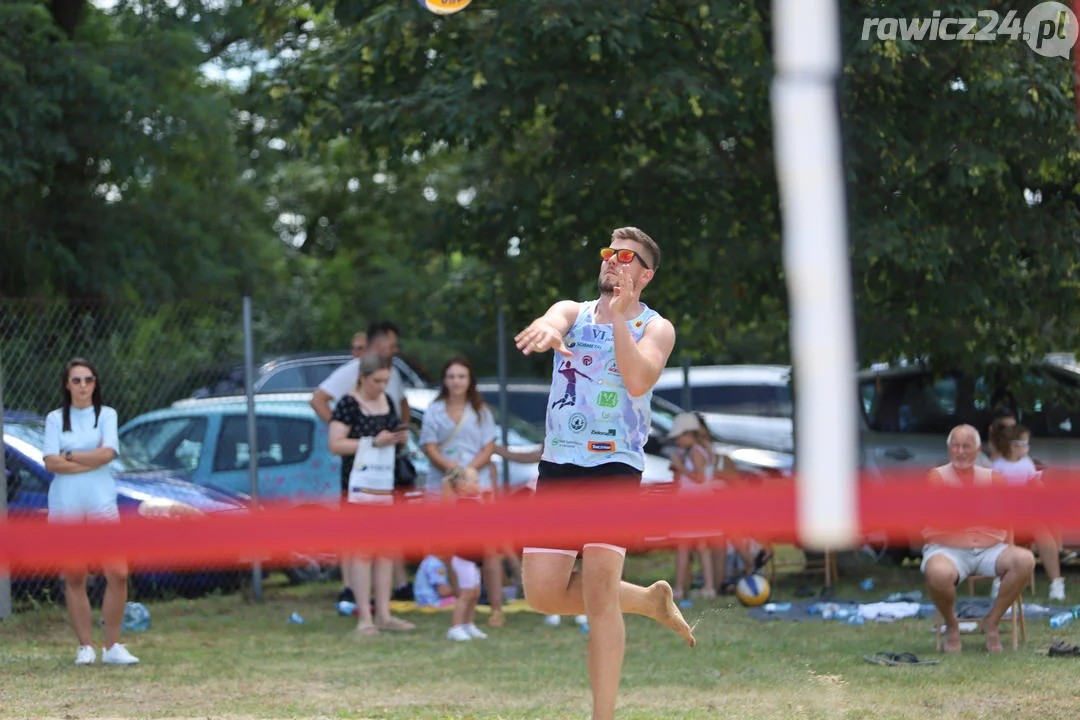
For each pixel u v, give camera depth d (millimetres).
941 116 21547
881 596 21453
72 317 22438
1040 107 20969
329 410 19859
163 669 15719
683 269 24078
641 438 9828
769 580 22891
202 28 35469
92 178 36438
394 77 24078
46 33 31641
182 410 23406
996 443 21125
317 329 43219
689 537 21297
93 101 31750
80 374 16062
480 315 26828
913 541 23609
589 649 9508
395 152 24047
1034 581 21469
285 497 23703
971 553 15586
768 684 14000
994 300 22875
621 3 20391
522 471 25250
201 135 35438
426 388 27719
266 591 23062
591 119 22656
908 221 21609
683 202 23594
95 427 16188
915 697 13055
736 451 28016
